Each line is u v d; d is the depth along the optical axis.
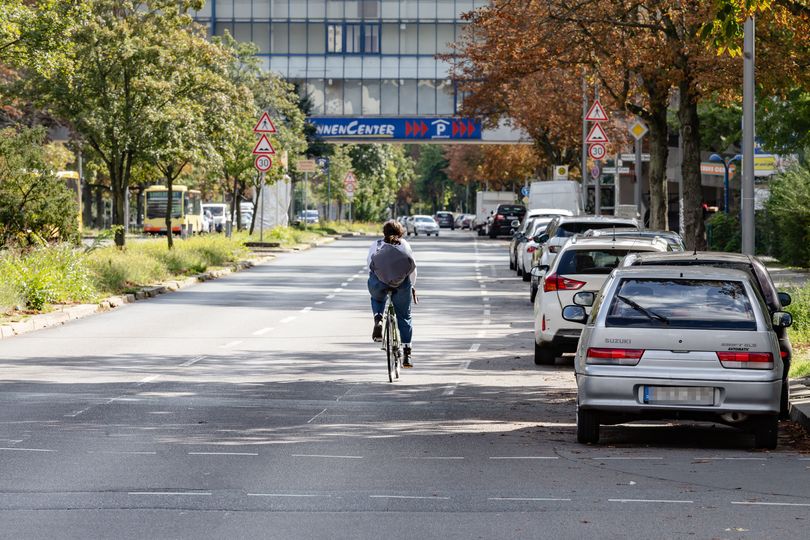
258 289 101.19
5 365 52.34
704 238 98.44
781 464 31.45
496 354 58.91
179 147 113.75
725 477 29.38
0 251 83.69
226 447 33.31
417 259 154.62
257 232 190.25
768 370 32.94
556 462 31.50
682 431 38.25
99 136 110.75
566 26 97.50
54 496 26.41
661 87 100.44
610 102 126.19
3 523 23.70
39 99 112.12
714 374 32.91
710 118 170.75
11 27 94.19
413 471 29.95
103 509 25.11
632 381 33.16
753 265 39.41
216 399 43.22
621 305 33.94
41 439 34.28
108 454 31.94
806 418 37.72
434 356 58.00
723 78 91.44
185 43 114.69
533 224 115.62
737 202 183.38
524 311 83.12
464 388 47.03
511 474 29.62
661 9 91.56
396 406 42.19
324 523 23.92
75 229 96.56
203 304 86.44
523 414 40.66
